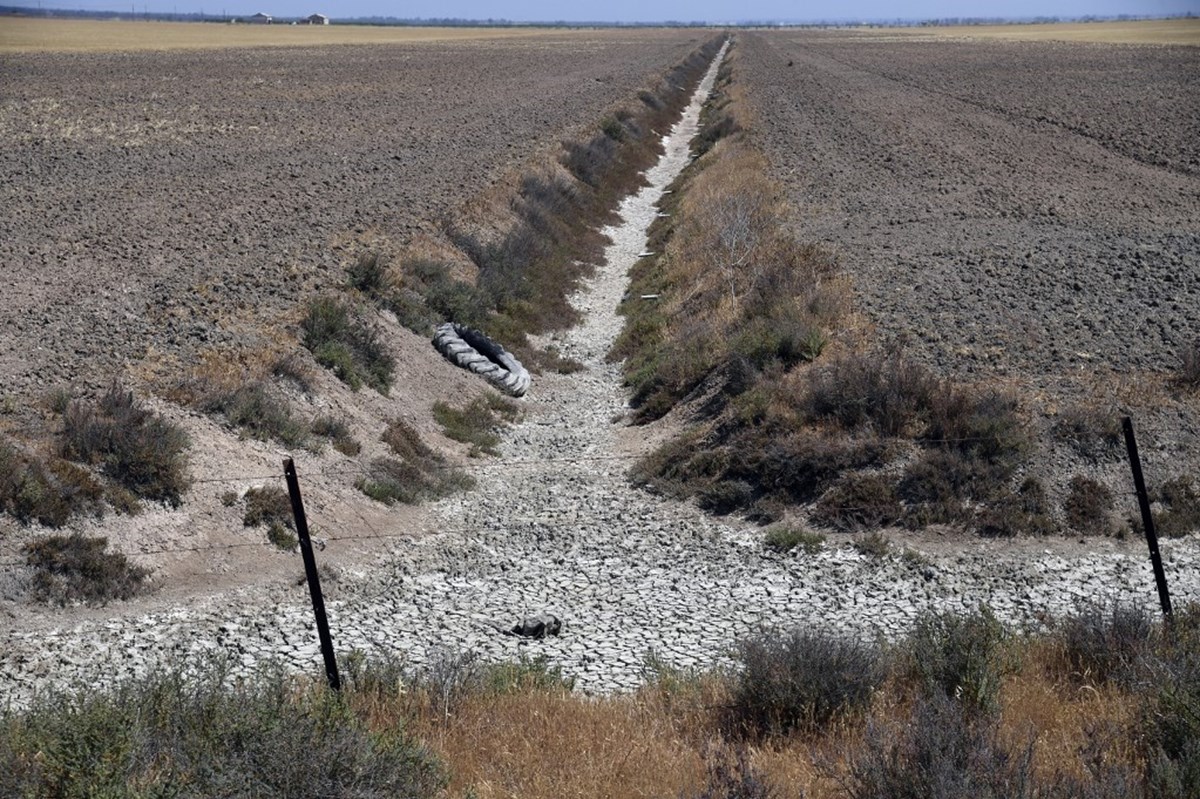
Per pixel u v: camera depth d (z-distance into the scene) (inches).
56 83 2755.9
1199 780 264.5
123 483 495.5
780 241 1058.1
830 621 462.9
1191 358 655.8
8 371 602.2
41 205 1179.9
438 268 941.8
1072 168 1704.0
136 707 281.3
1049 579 497.7
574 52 5251.0
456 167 1528.1
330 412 645.3
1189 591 483.8
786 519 561.9
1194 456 577.6
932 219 1251.8
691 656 431.5
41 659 396.2
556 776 287.9
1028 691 346.9
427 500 599.2
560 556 535.8
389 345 772.6
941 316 804.6
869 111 2544.3
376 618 458.9
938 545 529.3
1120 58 4217.5
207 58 4055.1
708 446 636.1
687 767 293.0
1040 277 935.7
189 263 909.8
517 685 369.7
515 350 886.4
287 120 2139.5
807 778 283.9
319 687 324.5
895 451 576.1
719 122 2230.6
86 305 762.2
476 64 4136.3
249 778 247.8
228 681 386.3
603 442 712.4
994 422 576.7
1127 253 1037.8
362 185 1368.1
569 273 1155.9
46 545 446.3
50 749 251.3
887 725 296.4
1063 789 255.9
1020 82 3336.6
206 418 575.5
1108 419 587.2
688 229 1203.2
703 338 794.2
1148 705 309.3
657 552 539.2
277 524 511.5
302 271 879.7
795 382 655.1
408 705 328.5
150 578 459.5
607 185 1617.9
